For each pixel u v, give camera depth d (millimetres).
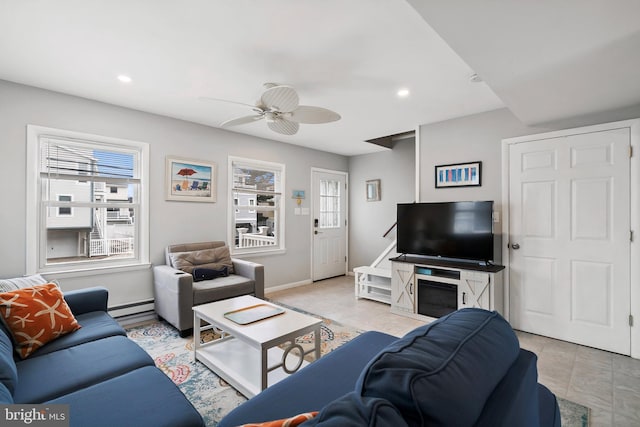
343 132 4301
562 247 2949
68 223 3098
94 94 2977
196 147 3887
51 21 1850
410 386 654
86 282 3129
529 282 3125
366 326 3293
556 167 2973
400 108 3314
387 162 5539
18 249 2760
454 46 1679
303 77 2592
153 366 1630
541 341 2930
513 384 831
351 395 715
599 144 2760
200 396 2023
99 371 1550
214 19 1830
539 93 2303
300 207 5184
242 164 4422
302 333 2109
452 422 623
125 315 3342
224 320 2232
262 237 4688
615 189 2693
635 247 2609
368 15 1780
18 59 2314
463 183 3537
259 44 2102
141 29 1933
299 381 1324
